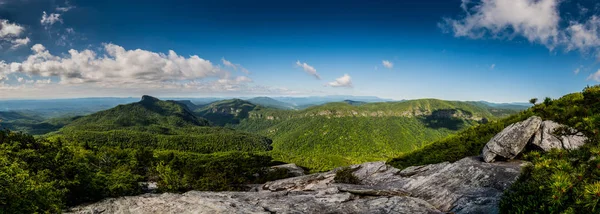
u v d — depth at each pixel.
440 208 15.74
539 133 18.12
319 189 21.72
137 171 68.19
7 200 14.75
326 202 17.78
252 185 46.62
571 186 6.74
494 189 15.43
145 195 24.38
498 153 18.86
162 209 18.08
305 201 18.11
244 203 18.45
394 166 32.22
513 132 18.94
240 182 50.59
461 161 20.73
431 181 19.86
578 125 16.27
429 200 17.17
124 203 20.58
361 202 17.33
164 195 23.12
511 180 15.58
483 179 16.86
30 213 15.64
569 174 7.30
